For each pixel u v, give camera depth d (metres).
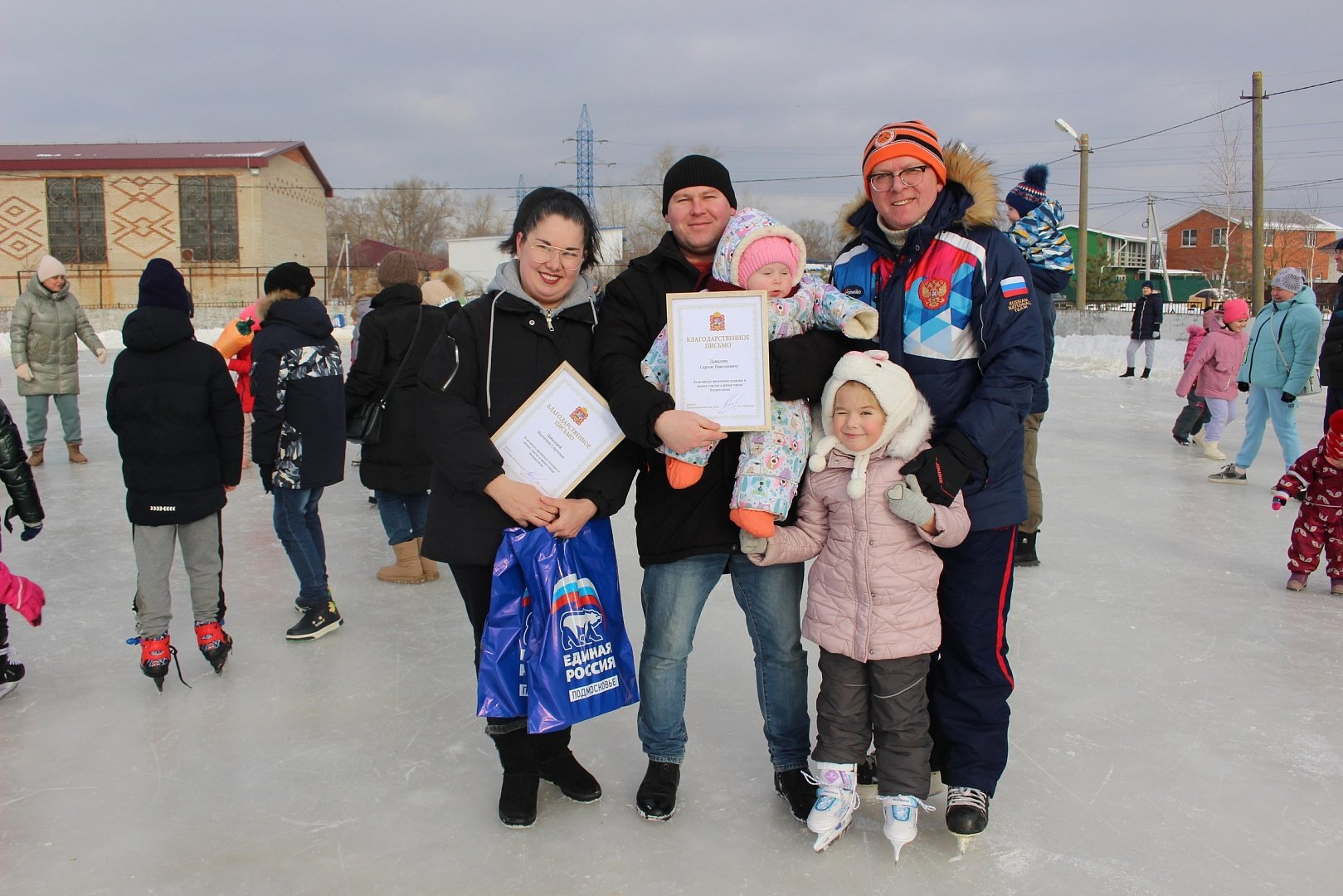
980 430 2.41
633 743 3.36
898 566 2.52
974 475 2.48
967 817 2.54
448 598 4.98
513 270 2.79
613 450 2.74
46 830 2.79
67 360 8.41
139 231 33.03
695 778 3.08
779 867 2.59
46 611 4.72
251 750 3.30
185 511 3.67
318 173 38.31
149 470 3.62
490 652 2.67
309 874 2.57
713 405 2.48
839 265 2.83
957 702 2.63
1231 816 2.82
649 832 2.77
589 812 2.88
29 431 8.41
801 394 2.52
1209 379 8.68
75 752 3.28
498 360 2.72
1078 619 4.52
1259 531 6.17
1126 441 9.80
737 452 2.66
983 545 2.59
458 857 2.65
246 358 8.60
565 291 2.74
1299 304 7.08
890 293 2.64
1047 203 4.72
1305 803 2.89
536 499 2.63
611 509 2.74
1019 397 2.46
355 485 8.05
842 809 2.61
